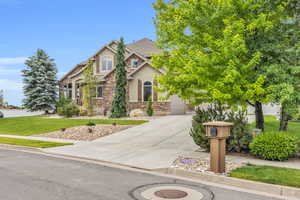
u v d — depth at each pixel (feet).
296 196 18.98
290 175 22.20
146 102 85.05
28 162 30.73
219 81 28.19
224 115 34.42
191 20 33.06
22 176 24.25
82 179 23.24
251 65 27.99
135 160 30.19
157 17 40.32
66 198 18.29
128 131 53.67
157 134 49.32
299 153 29.86
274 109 78.23
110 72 89.61
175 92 34.71
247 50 28.99
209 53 33.01
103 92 91.56
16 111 137.59
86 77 86.33
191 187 21.02
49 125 65.36
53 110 113.91
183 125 57.88
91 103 86.69
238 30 28.73
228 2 29.40
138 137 47.19
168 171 25.68
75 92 100.83
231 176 22.58
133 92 86.84
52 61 114.42
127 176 24.31
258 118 36.88
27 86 109.40
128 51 94.89
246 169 24.36
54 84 113.39
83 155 33.81
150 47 105.19
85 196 18.74
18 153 37.24
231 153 32.71
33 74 111.14
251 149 30.76
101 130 53.98
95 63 99.30
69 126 61.52
